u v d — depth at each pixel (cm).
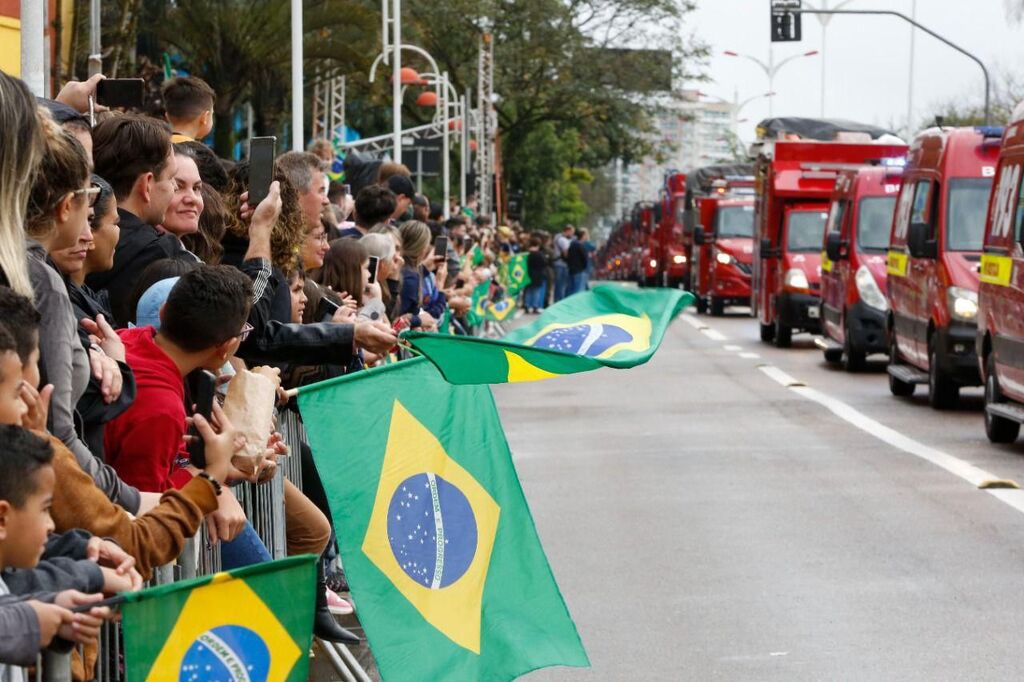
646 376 2898
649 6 8062
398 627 630
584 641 976
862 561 1198
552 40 7975
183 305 642
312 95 5419
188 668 447
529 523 670
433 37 7650
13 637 421
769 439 1945
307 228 1013
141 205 797
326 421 644
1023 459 1747
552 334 636
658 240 7350
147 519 540
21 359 489
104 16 2344
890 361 2598
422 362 666
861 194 3005
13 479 447
